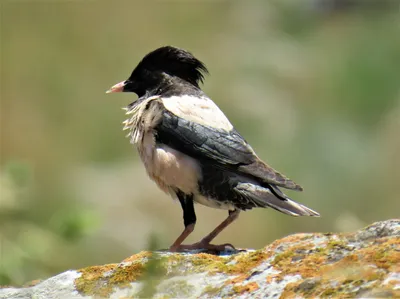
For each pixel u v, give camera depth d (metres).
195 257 6.39
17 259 11.74
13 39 22.09
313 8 27.30
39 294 6.52
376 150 18.34
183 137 8.23
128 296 6.21
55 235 12.35
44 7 23.20
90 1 23.27
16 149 18.83
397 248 5.69
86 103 20.50
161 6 24.69
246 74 22.86
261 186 7.84
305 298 5.47
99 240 15.30
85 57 22.23
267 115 20.83
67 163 18.77
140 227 16.28
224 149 8.10
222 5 26.23
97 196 17.19
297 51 24.98
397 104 21.88
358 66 23.78
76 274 6.60
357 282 5.42
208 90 21.53
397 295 5.14
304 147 18.91
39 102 20.30
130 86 9.17
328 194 17.39
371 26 26.50
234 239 15.86
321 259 5.93
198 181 8.12
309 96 22.53
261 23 26.06
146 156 8.43
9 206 12.52
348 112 21.61
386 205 17.20
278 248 6.23
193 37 24.33
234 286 5.92
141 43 23.30
